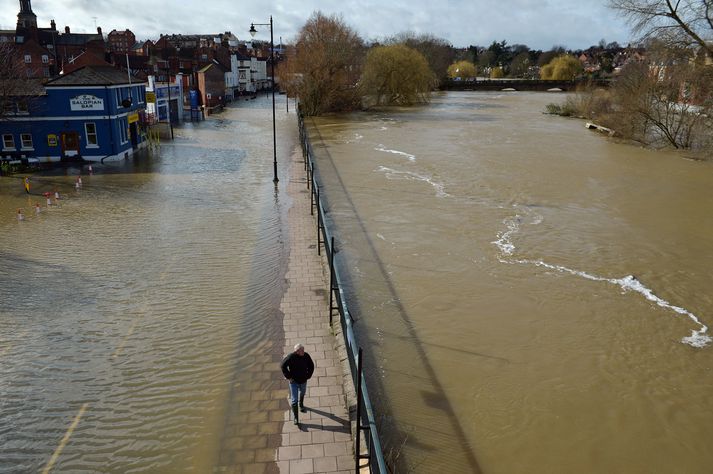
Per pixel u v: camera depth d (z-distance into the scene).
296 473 7.87
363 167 31.88
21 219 20.55
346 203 23.73
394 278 15.88
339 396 9.63
